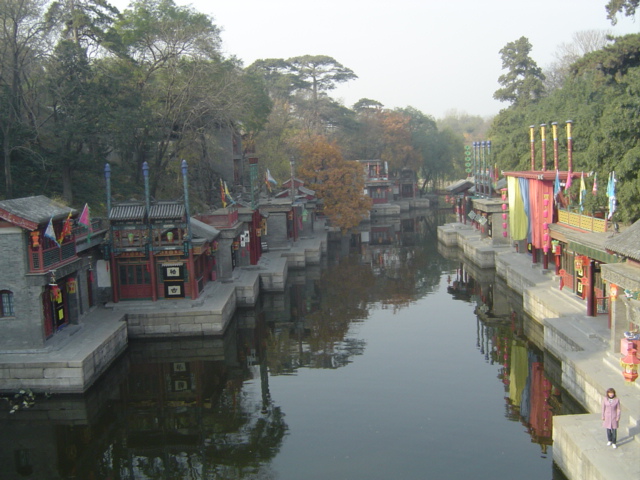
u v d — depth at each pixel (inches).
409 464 827.4
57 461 895.1
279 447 894.4
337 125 4475.9
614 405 682.8
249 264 1939.0
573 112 2080.5
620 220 1357.0
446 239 2810.0
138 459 893.2
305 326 1556.3
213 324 1357.0
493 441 888.9
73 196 1804.9
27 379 1033.5
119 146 1830.7
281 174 3201.3
